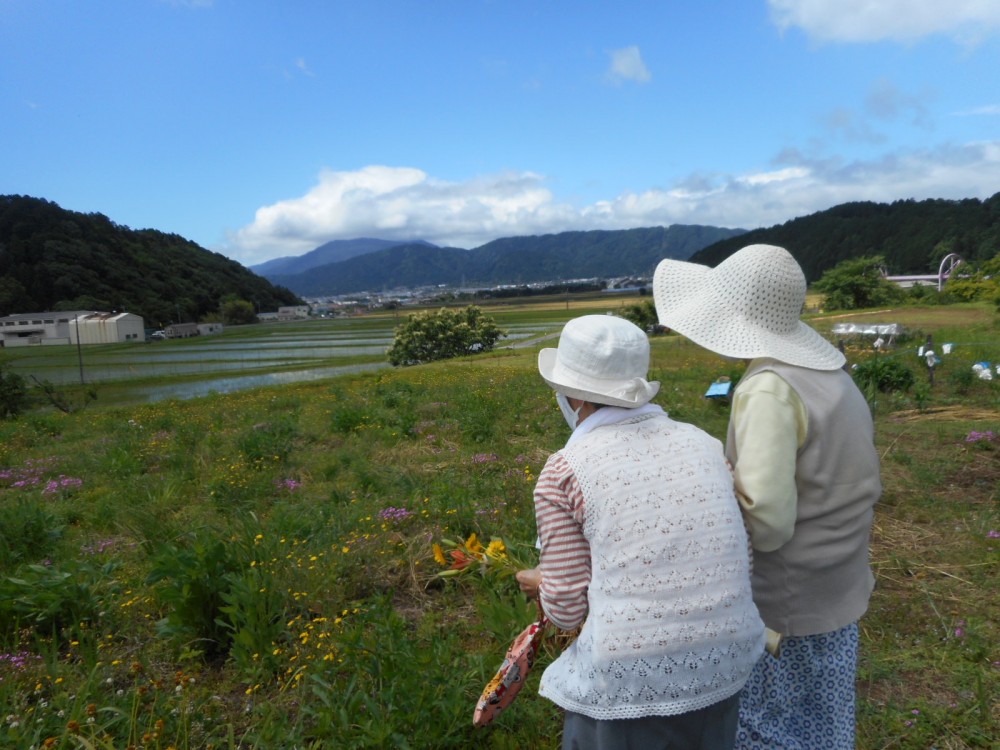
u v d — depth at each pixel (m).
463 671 2.85
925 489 5.41
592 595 1.67
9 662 3.21
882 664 3.04
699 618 1.59
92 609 3.70
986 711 2.69
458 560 2.70
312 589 3.74
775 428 1.78
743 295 2.00
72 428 12.41
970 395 10.02
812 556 1.88
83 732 2.56
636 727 1.63
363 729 2.46
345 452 7.73
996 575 3.88
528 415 9.73
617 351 1.78
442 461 7.18
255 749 2.49
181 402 16.73
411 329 39.41
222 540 4.12
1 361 20.17
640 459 1.68
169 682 3.11
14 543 4.98
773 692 2.05
